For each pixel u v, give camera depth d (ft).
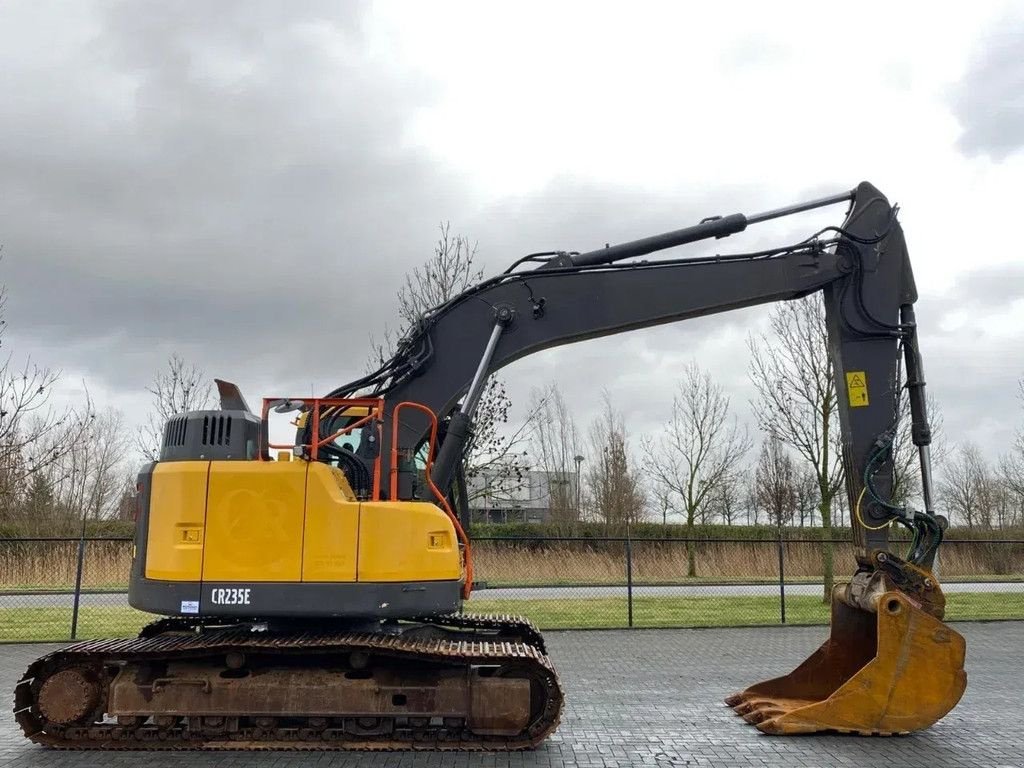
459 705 22.29
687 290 26.35
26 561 65.36
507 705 22.27
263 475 22.72
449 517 23.41
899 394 26.17
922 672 23.47
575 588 67.05
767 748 22.50
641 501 117.80
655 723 25.50
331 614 22.09
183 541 22.57
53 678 22.57
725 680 32.71
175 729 22.79
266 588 22.22
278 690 22.34
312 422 23.85
